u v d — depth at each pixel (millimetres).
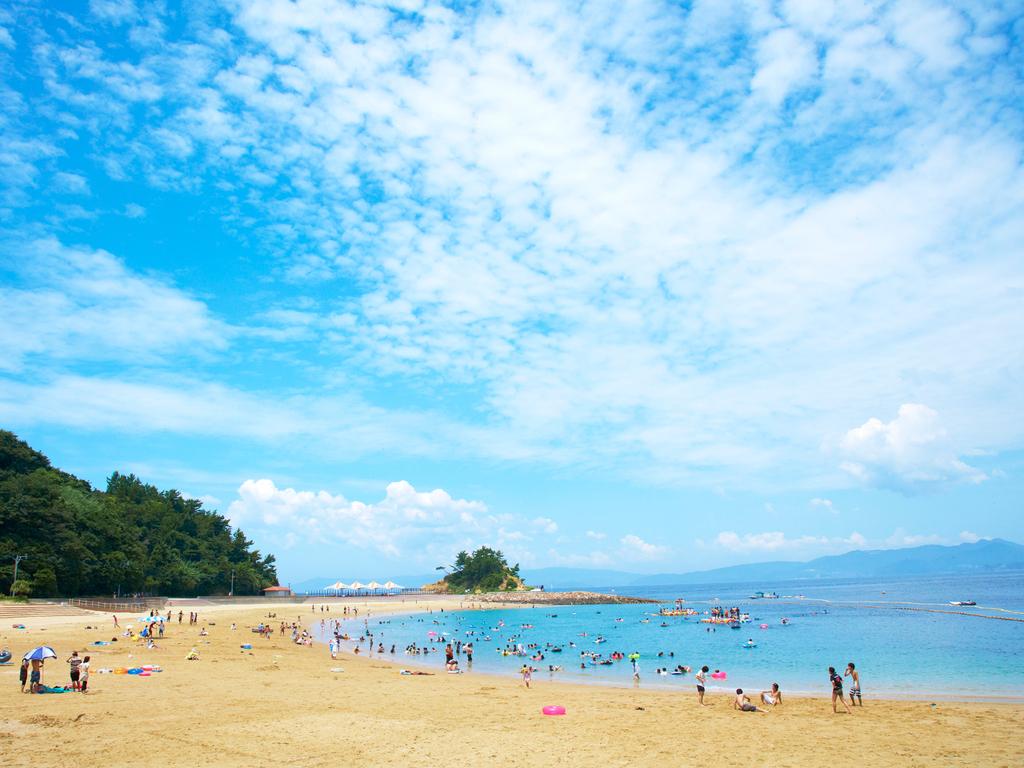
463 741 22453
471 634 87188
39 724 22281
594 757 20703
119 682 31922
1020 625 79375
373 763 19406
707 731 24781
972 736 24000
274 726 23609
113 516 113688
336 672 42469
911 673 43750
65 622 66500
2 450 109312
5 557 83938
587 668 50531
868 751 21766
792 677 43750
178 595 127125
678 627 96000
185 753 19562
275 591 154125
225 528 153000
